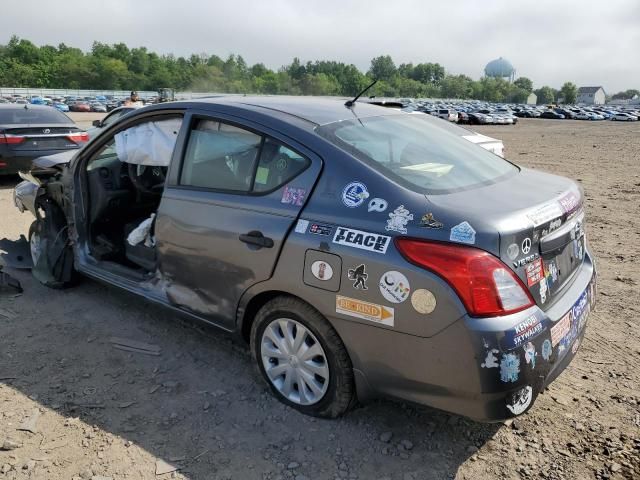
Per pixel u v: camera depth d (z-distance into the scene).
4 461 2.67
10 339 3.91
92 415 3.04
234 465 2.67
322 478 2.60
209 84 125.44
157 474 2.61
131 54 127.00
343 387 2.81
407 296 2.43
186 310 3.49
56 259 4.69
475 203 2.56
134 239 4.23
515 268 2.41
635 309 4.48
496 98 164.88
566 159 16.64
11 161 9.38
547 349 2.48
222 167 3.26
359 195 2.68
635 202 9.09
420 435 2.89
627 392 3.28
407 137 3.31
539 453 2.76
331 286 2.66
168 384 3.35
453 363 2.38
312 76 134.12
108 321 4.20
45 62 119.56
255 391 3.28
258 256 2.94
